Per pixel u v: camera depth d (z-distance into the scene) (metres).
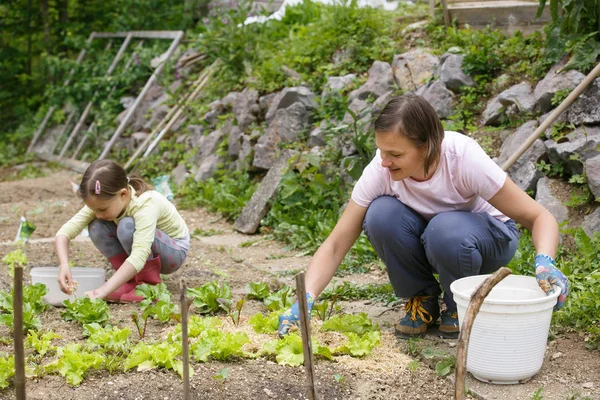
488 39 6.89
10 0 14.13
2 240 6.79
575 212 5.19
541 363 3.18
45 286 4.26
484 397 3.02
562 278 3.07
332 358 3.39
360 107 7.19
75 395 3.05
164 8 12.82
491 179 3.32
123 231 4.36
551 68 6.00
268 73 8.63
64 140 12.39
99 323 3.93
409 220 3.57
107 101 11.91
